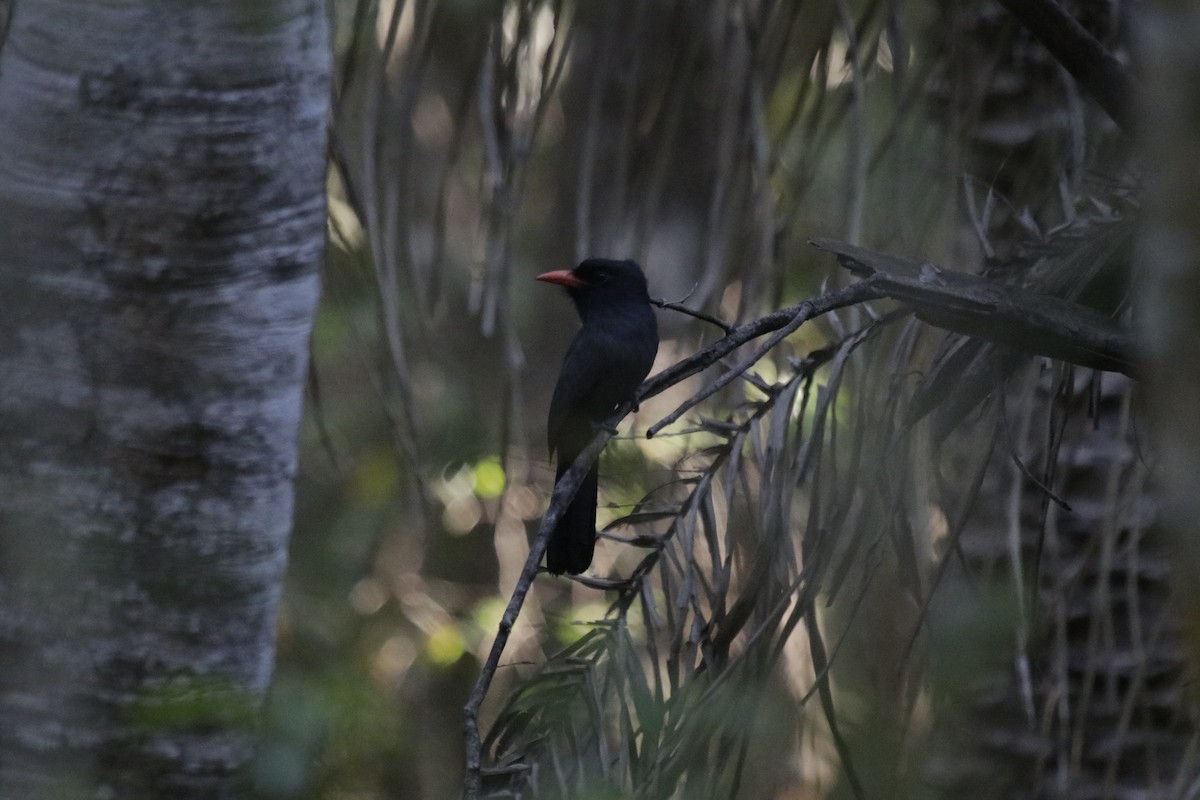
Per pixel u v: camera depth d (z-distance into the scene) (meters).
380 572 18.45
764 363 14.84
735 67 9.73
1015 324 6.59
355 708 8.12
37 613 6.84
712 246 9.59
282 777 7.29
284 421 7.13
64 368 6.79
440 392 17.39
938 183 9.70
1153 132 3.59
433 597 18.34
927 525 9.12
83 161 6.68
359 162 9.96
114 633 6.86
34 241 6.73
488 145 9.26
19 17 6.70
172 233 6.75
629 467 13.82
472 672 18.06
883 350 9.09
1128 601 9.09
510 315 9.49
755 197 9.70
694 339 9.71
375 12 9.14
